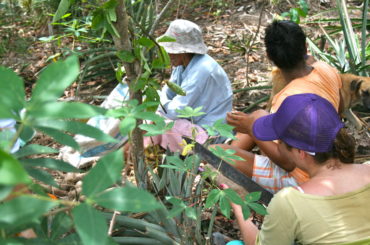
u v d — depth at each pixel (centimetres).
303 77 266
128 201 80
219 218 270
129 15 194
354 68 378
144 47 211
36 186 101
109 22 176
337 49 421
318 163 181
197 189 222
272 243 178
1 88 77
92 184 83
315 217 167
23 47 571
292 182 250
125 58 187
